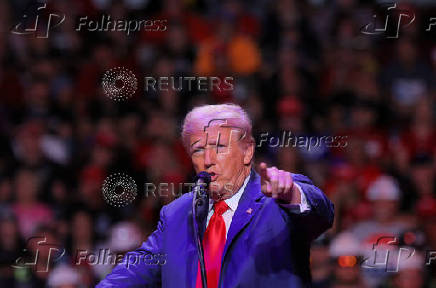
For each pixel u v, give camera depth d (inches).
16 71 1273.4
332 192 1026.1
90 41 1321.4
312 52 1336.1
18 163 1096.2
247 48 1293.1
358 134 1165.1
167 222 476.4
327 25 1379.2
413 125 1211.2
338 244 847.1
